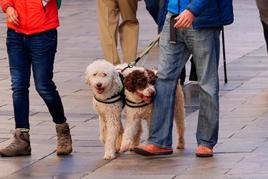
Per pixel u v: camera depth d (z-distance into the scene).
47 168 10.75
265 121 13.07
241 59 19.05
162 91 11.06
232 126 12.77
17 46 11.37
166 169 10.49
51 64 11.34
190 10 10.52
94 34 23.28
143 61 16.16
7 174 10.49
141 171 10.43
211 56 10.95
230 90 15.70
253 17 26.22
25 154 11.48
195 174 10.19
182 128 11.53
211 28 10.88
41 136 12.49
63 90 15.99
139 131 11.38
